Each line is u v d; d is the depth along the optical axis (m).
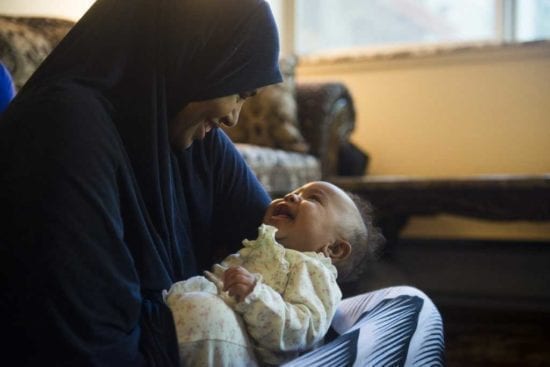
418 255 3.89
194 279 1.07
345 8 4.36
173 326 0.96
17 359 0.84
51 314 0.83
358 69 4.17
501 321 2.87
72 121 0.91
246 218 1.40
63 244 0.85
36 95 0.95
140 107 1.04
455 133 4.00
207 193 1.32
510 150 3.88
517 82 3.84
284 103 3.31
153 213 1.05
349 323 1.28
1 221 0.86
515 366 2.27
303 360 0.94
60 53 1.05
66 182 0.87
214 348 0.96
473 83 3.94
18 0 2.43
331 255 1.34
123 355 0.89
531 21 3.94
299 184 3.12
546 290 3.27
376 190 3.21
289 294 1.12
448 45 4.01
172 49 1.05
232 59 1.09
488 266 3.66
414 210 3.16
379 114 4.16
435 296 3.22
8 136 0.91
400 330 1.17
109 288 0.88
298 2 4.45
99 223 0.88
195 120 1.12
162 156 1.06
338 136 3.56
